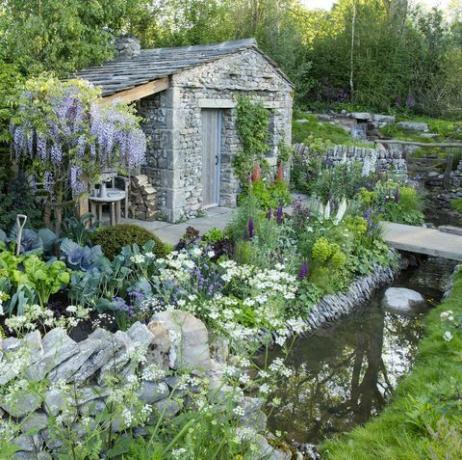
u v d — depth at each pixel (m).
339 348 6.62
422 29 22.00
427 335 6.37
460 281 7.84
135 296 5.08
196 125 10.28
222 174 11.54
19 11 12.23
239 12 18.98
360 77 20.88
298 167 13.99
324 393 5.62
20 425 3.13
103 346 3.89
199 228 9.59
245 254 6.73
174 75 9.46
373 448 4.14
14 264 4.74
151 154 10.10
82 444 3.36
